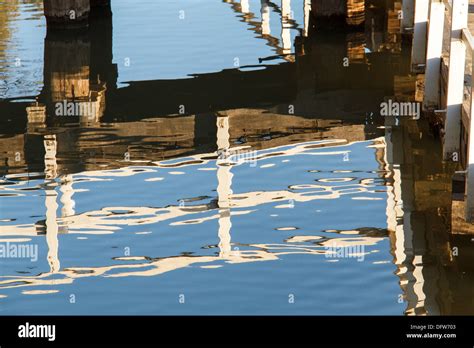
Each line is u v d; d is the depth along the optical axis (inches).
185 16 1481.3
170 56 1261.1
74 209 794.8
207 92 1096.8
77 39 1344.7
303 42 1310.3
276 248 713.0
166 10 1523.1
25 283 671.8
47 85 1151.0
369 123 978.1
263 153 911.0
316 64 1202.6
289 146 927.7
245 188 827.4
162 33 1374.3
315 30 1338.6
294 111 1005.8
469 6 964.6
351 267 682.2
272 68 1192.8
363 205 788.6
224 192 818.8
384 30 1336.1
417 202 792.9
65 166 890.1
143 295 651.5
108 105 1063.0
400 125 970.1
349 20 1326.3
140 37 1354.6
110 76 1179.3
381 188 823.1
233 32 1376.7
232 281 665.6
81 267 693.9
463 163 776.3
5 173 877.2
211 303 637.3
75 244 729.6
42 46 1314.0
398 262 688.4
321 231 740.7
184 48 1295.5
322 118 991.6
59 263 700.7
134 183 844.6
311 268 680.4
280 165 877.8
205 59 1243.2
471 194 707.4
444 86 885.8
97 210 791.1
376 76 1141.1
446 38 974.4
